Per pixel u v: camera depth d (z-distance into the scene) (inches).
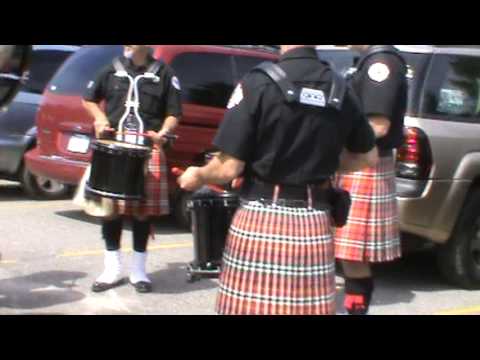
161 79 229.8
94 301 220.8
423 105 235.8
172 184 307.4
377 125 174.7
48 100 324.8
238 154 122.6
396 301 234.2
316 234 125.7
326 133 125.3
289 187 125.3
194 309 217.6
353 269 191.9
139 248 233.6
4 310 207.5
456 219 240.7
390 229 192.5
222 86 317.4
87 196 222.7
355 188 188.5
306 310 124.4
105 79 229.9
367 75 174.9
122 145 210.7
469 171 238.1
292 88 122.0
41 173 328.8
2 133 354.9
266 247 123.9
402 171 231.1
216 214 158.9
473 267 248.5
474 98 246.5
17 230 303.9
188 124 305.9
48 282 237.6
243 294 124.7
